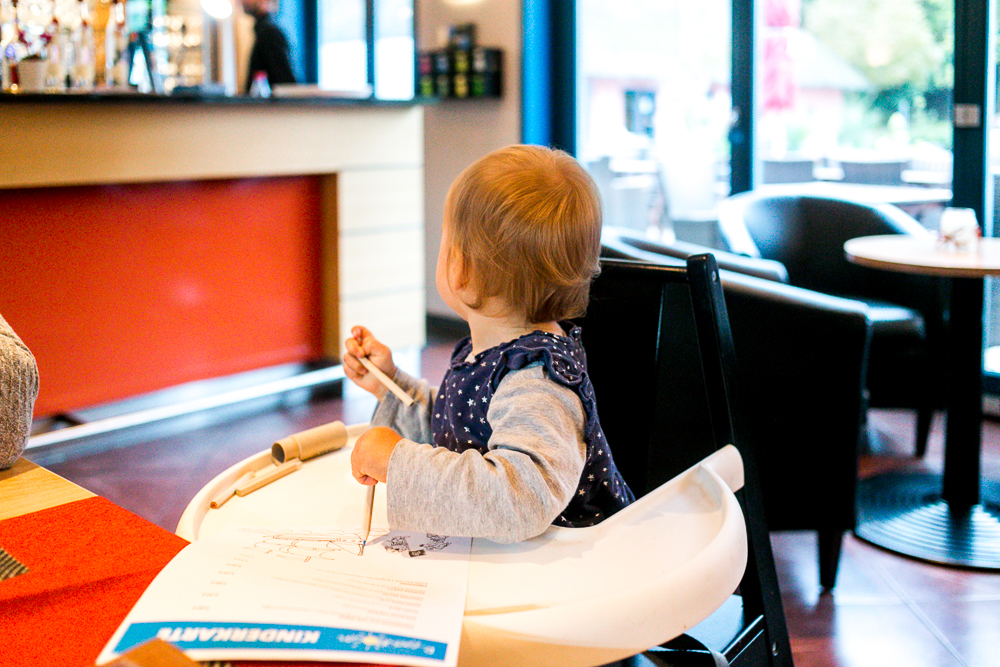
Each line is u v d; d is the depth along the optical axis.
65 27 3.35
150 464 3.02
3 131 2.80
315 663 0.53
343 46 5.98
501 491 0.71
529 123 4.83
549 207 0.82
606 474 0.93
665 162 4.64
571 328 0.96
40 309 3.08
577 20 4.85
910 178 3.74
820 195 3.54
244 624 0.56
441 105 5.17
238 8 4.30
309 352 3.92
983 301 2.49
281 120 3.52
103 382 3.27
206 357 3.56
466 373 0.89
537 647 0.60
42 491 0.79
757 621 1.10
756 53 4.21
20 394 0.83
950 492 2.58
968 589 2.14
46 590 0.60
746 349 2.00
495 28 4.87
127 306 3.30
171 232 3.38
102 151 3.04
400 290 4.05
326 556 0.69
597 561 0.72
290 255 3.78
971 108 3.44
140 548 0.67
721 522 0.80
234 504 0.85
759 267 2.76
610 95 4.82
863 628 1.97
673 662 1.03
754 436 2.03
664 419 1.33
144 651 0.46
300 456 0.96
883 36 3.75
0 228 2.94
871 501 2.65
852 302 1.98
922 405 2.89
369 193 3.86
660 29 4.55
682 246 2.79
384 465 0.76
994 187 3.51
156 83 3.62
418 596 0.62
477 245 0.83
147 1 3.93
